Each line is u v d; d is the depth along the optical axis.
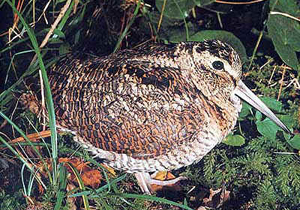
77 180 0.92
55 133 0.87
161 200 0.87
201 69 0.91
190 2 1.02
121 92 0.89
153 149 0.90
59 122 0.92
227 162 0.96
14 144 0.93
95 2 1.06
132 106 0.89
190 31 1.04
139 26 1.07
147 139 0.89
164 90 0.89
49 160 0.95
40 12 1.05
